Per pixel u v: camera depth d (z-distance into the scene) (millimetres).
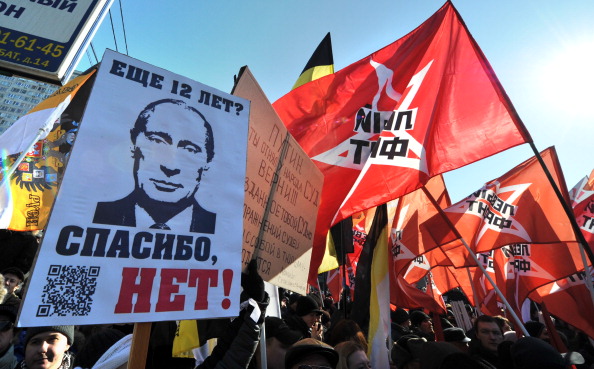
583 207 5062
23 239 4129
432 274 7547
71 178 1176
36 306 988
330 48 6945
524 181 4805
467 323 5734
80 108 3930
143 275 1215
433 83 3676
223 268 1410
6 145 3494
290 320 3160
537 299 5211
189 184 1453
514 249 5445
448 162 3287
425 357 2244
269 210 2232
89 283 1101
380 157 3508
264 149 2205
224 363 1505
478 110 3354
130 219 1255
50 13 2238
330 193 3938
